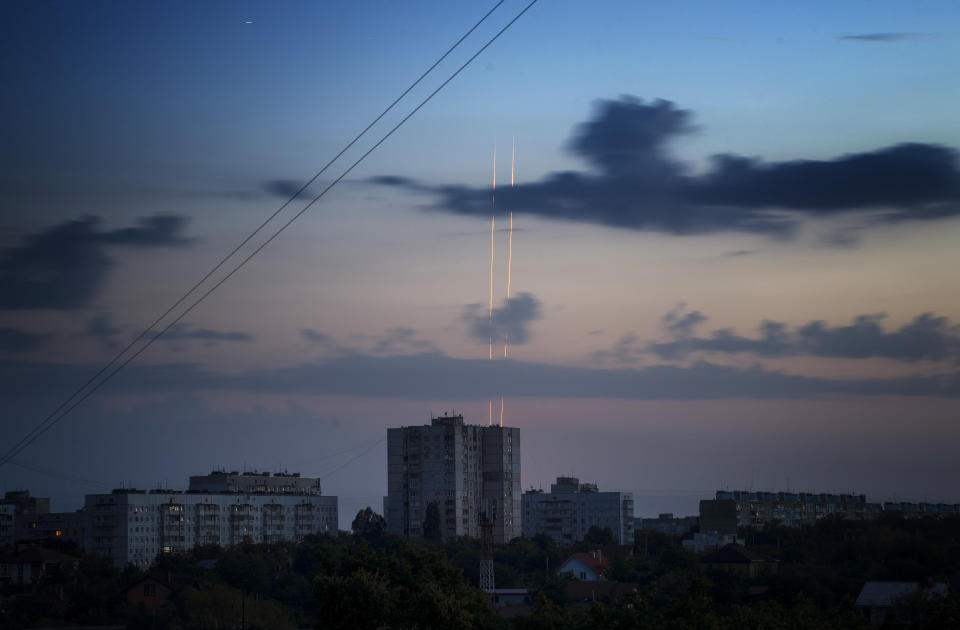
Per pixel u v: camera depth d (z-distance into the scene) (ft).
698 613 232.12
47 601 509.35
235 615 471.21
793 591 425.28
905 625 261.65
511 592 515.91
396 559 262.67
